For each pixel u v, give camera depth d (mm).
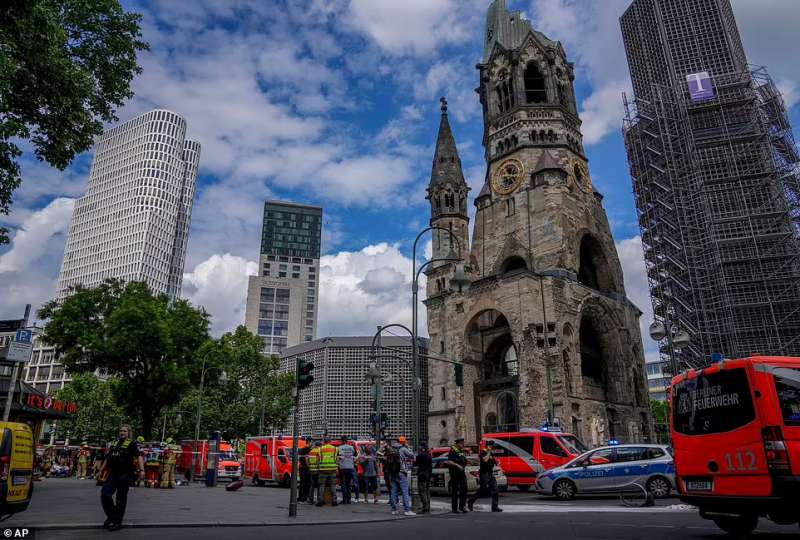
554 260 61625
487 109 76938
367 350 114312
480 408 61281
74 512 18344
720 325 68688
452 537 13617
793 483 11727
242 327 77562
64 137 22281
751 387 12766
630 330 67000
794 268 68000
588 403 56562
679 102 81062
